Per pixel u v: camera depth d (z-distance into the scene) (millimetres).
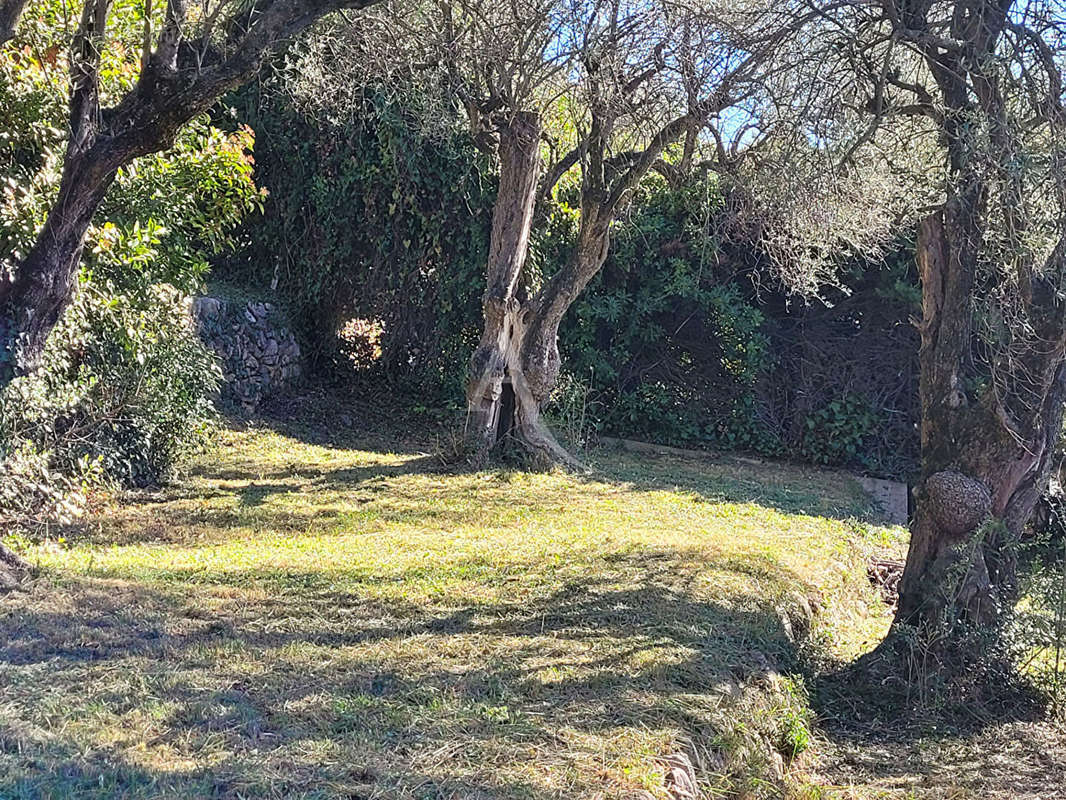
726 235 11523
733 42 6656
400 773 3305
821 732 5426
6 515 7613
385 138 14930
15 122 7996
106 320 8859
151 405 9789
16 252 7102
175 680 4012
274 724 3668
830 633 6930
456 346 15625
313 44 13133
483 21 10039
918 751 5234
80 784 3041
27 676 3947
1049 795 4734
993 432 5762
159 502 9445
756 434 15477
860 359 15219
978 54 5348
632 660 4758
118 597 5266
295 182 15570
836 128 5996
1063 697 5777
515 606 5621
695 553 7383
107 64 8195
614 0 9109
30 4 7984
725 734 4160
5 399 7172
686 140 9688
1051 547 6316
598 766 3473
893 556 9711
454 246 15383
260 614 5172
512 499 10211
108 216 8844
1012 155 5090
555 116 12133
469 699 4059
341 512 9203
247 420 13617
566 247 15453
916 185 6375
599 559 7078
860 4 5590
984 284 5805
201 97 5680
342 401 15406
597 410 15836
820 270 12219
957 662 5828
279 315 15062
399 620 5230
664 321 15797
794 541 8648
